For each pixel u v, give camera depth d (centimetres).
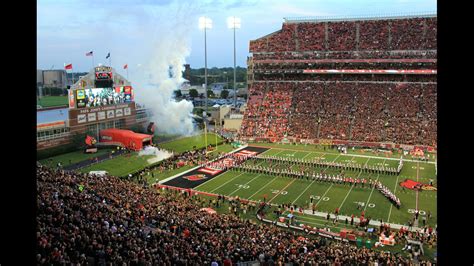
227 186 4562
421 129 6738
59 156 5744
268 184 4638
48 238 1648
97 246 1695
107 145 6362
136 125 7231
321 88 8194
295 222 3444
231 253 2044
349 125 7181
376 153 6266
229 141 7275
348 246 2709
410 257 2731
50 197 2400
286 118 7694
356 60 8081
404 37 8106
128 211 2605
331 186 4544
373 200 4056
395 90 7669
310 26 9056
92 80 6375
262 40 9025
